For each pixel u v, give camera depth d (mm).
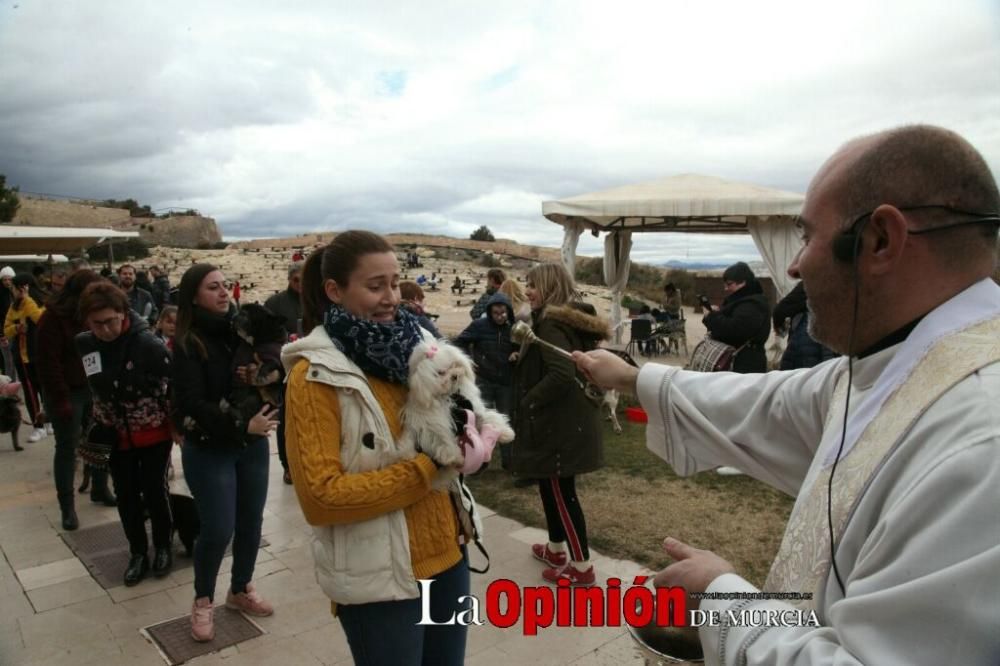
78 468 5637
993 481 719
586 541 3318
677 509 4418
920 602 724
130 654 2883
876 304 973
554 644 2859
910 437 847
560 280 3400
